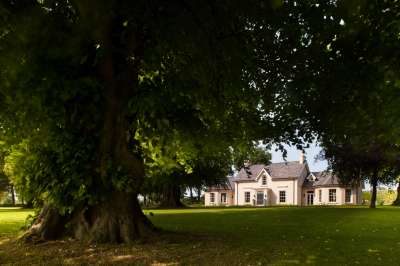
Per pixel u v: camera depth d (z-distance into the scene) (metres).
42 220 13.80
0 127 13.52
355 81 12.13
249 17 11.80
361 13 10.76
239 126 17.28
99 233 12.95
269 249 12.17
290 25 12.04
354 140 13.55
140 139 15.55
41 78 11.77
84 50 12.17
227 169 53.44
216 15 11.03
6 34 10.72
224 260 10.56
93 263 10.37
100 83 12.82
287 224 19.64
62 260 10.73
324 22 11.62
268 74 13.79
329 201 79.19
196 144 17.33
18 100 12.16
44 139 12.86
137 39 13.05
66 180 12.85
